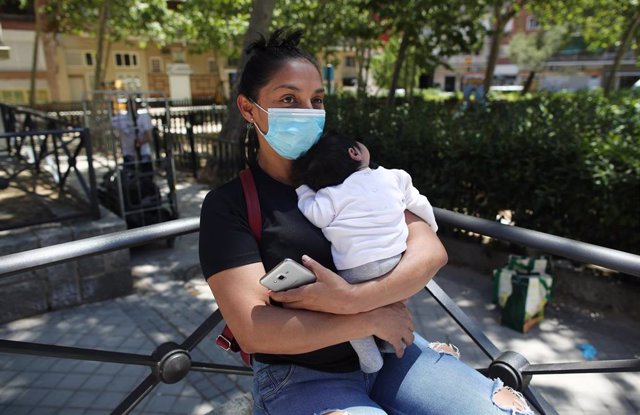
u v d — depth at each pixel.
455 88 41.41
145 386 1.74
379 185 1.50
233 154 8.34
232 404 2.17
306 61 1.52
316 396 1.42
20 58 24.91
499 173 4.69
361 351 1.46
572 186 4.22
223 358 3.48
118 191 5.57
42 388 3.14
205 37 19.11
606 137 4.70
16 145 8.14
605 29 17.70
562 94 13.45
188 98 31.62
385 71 28.09
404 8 8.93
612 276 4.29
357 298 1.34
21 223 4.20
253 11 7.84
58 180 5.91
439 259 1.53
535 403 1.76
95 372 3.32
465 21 10.01
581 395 3.14
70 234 4.06
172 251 5.73
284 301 1.32
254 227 1.44
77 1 14.70
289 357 1.48
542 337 3.83
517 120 5.74
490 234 1.80
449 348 1.81
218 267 1.37
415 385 1.54
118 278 4.50
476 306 4.34
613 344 3.72
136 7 14.68
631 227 4.04
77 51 27.34
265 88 1.49
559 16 17.64
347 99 10.62
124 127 5.83
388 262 1.43
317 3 13.95
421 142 5.33
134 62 30.05
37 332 3.87
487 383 1.55
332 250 1.44
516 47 24.92
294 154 1.53
